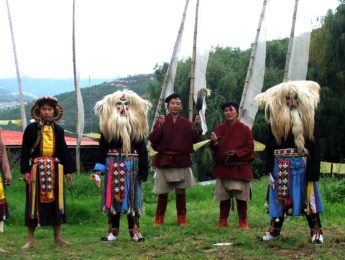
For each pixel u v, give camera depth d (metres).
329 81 27.00
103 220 9.94
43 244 7.19
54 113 6.97
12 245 7.33
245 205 8.27
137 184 7.13
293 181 6.45
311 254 6.05
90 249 6.70
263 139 26.69
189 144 8.48
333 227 8.13
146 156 7.21
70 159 7.02
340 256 5.92
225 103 8.29
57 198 6.89
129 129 7.01
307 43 12.80
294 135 6.40
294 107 6.47
